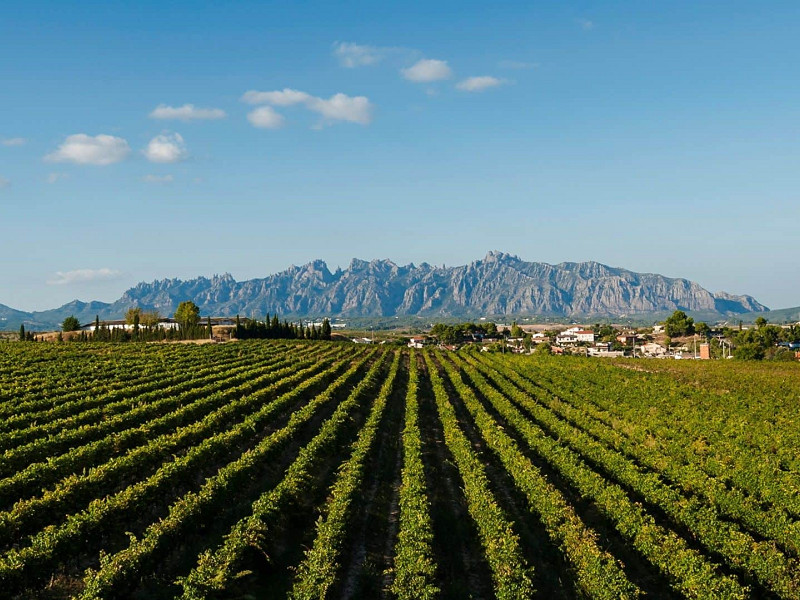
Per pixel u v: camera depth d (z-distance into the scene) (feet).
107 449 95.61
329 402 157.48
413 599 52.65
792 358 349.82
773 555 60.39
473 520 74.13
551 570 64.03
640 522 69.67
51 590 55.57
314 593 52.49
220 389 168.25
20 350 268.82
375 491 88.17
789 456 107.86
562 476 95.04
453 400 180.86
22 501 68.64
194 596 50.37
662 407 161.79
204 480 89.97
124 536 67.67
